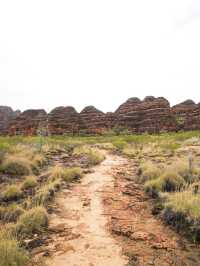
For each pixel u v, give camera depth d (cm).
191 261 618
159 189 1093
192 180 1193
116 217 873
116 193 1144
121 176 1494
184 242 709
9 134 8556
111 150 3050
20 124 8656
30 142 2881
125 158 2295
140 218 873
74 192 1148
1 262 559
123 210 945
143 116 8081
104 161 2041
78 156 2197
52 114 8431
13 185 1166
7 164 1498
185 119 7881
